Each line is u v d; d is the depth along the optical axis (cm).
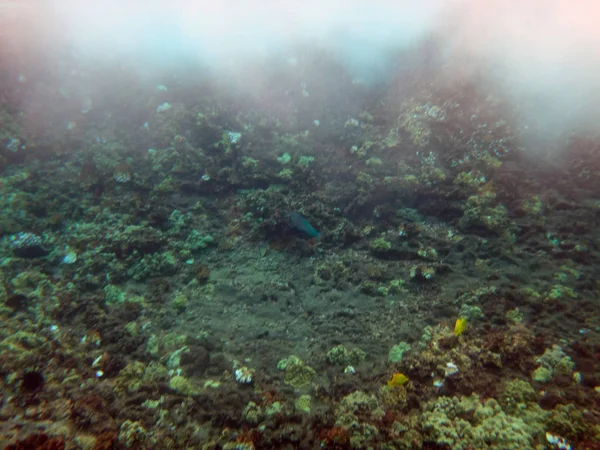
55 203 435
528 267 348
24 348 295
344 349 291
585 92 455
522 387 244
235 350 301
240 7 610
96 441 233
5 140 479
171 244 401
